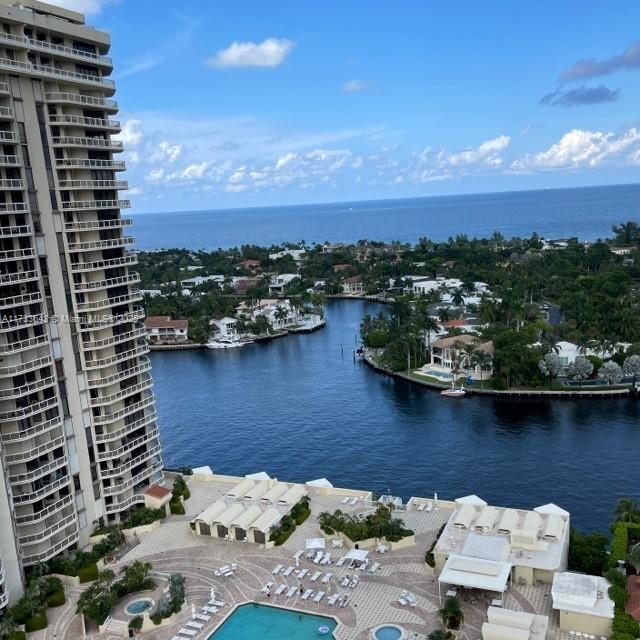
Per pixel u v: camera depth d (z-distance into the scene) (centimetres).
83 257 7888
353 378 17000
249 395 15725
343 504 8675
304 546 7656
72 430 7856
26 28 7162
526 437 11981
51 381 7475
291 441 12450
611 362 14700
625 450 11100
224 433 13088
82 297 7906
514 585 6562
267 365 18912
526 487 9881
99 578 6988
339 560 7269
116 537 7762
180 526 8381
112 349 8331
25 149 7156
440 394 15138
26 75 7094
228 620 6328
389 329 19738
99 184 7950
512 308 19975
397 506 8500
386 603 6425
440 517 8138
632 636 5356
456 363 16100
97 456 8219
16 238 7050
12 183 6881
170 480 9712
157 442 9375
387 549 7425
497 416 13350
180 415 14388
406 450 11662
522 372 15012
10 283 6862
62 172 7606
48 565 7288
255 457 11756
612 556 6631
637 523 7406
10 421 7000
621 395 14275
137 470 8925
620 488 9688
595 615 5675
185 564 7438
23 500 7169
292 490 8738
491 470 10575
